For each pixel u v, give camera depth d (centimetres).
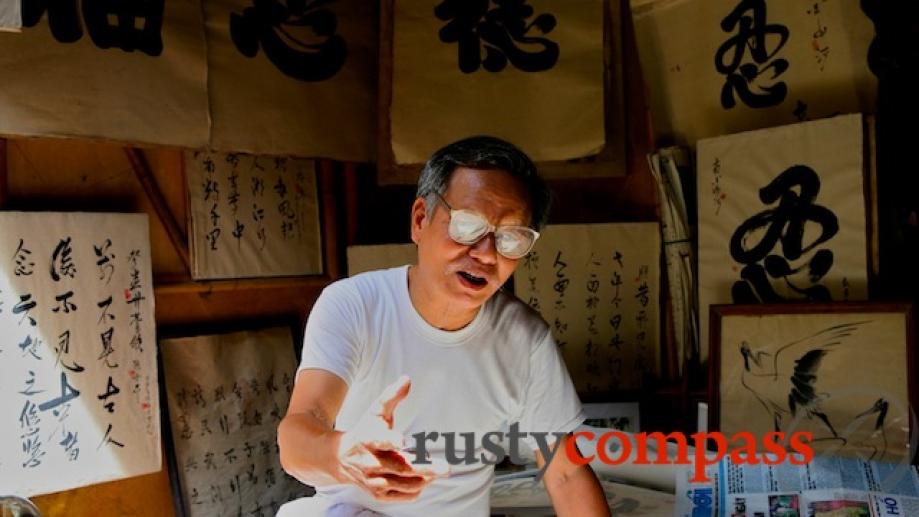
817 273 254
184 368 261
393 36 295
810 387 245
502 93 290
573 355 300
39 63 215
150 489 254
